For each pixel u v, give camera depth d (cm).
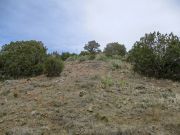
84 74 1408
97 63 1630
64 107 1006
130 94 1122
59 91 1164
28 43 1625
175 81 1355
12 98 1145
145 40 1459
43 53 1595
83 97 1073
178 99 1055
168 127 859
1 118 961
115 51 2289
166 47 1402
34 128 869
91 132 822
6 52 1570
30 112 985
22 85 1298
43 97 1113
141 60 1405
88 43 2456
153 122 891
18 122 923
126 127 840
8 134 844
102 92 1132
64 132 849
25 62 1503
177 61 1362
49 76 1407
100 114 941
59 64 1406
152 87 1216
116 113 957
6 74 1505
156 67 1382
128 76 1389
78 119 911
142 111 966
